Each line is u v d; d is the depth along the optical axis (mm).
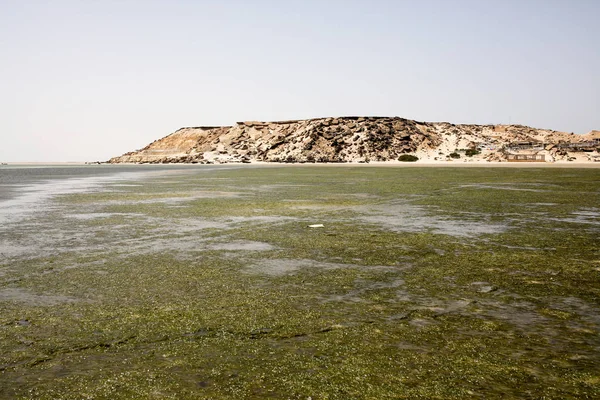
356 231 14984
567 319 6707
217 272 9672
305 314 6980
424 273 9523
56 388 4773
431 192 30578
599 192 29594
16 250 12023
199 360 5395
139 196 28922
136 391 4688
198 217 18625
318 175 61062
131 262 10617
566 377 4914
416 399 4488
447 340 5945
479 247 12227
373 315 6930
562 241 12945
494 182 41594
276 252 11750
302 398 4523
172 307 7352
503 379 4883
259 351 5641
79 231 15141
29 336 6156
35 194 31250
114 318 6840
